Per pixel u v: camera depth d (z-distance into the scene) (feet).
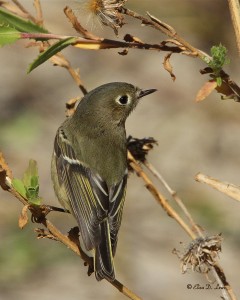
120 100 27.04
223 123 58.54
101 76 61.62
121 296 45.60
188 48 18.56
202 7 62.03
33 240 47.85
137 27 63.05
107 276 21.98
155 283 46.16
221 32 61.41
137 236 49.34
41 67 63.21
